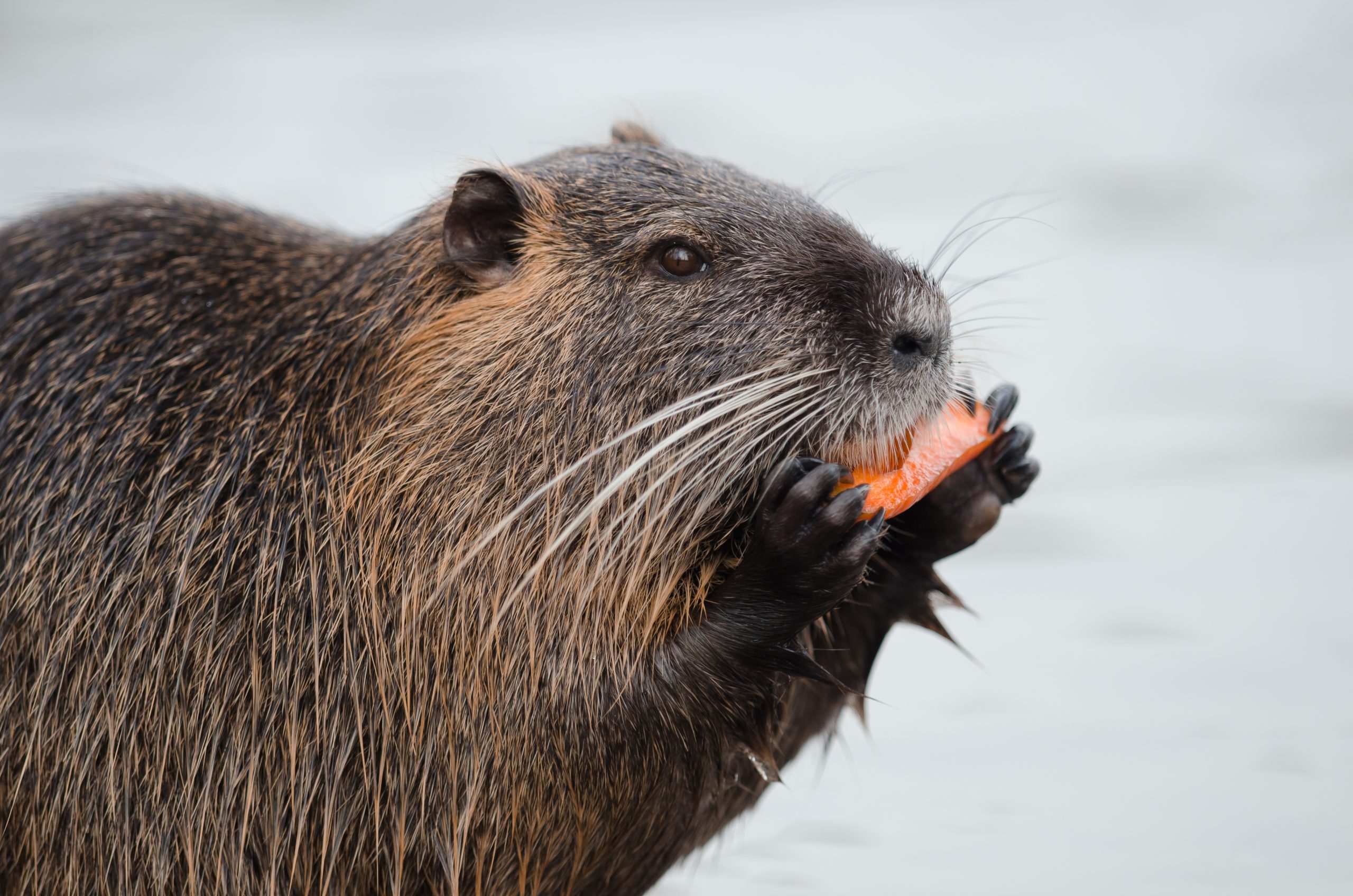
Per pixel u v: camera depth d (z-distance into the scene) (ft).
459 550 30.48
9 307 34.73
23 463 32.76
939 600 34.76
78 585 31.65
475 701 30.42
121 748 31.12
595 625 30.32
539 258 31.86
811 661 29.86
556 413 30.91
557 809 30.71
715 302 30.89
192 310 34.14
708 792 32.22
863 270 30.76
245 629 30.96
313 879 31.22
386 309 32.35
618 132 39.42
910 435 30.76
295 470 31.71
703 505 30.42
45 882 31.76
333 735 30.76
